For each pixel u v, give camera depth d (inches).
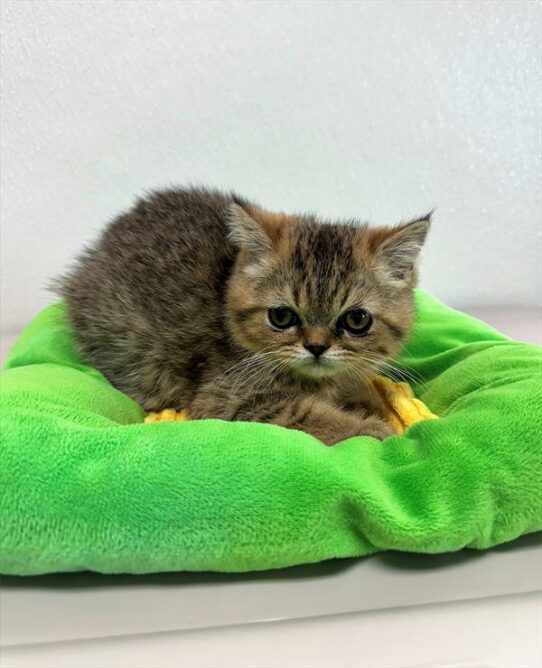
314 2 14.2
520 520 6.4
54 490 5.9
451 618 6.4
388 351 9.2
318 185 15.8
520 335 14.9
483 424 6.7
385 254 8.9
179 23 13.9
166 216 10.8
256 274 8.9
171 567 6.1
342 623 6.4
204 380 9.5
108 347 10.3
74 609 6.1
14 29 13.3
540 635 6.4
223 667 6.1
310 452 6.4
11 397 7.4
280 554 6.0
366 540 6.3
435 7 14.4
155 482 6.0
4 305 15.5
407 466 6.7
